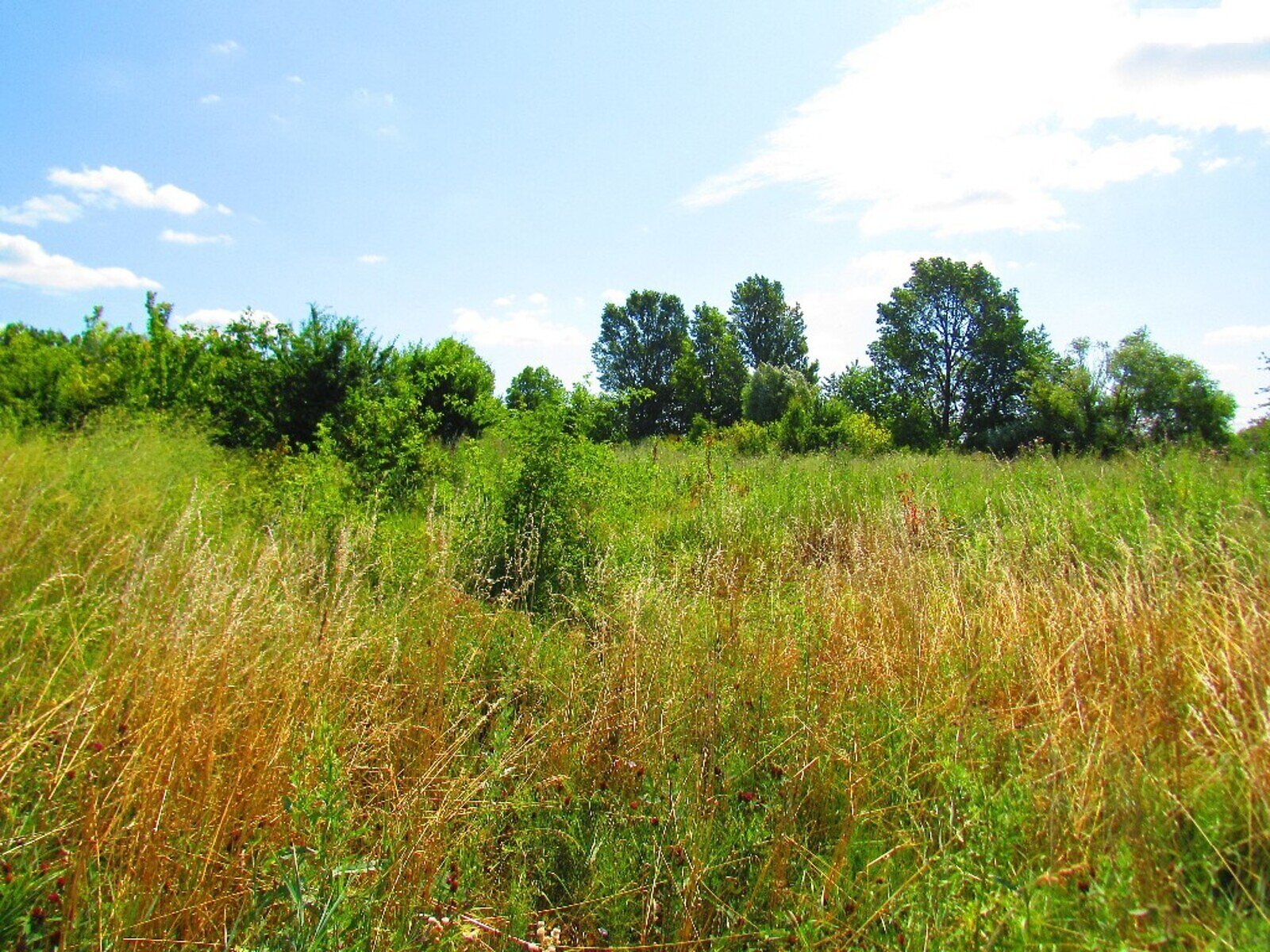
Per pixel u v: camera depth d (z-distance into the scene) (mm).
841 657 3816
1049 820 2465
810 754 3113
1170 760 2820
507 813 2939
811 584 5238
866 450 21500
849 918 2236
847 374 41688
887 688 3535
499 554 5898
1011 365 44375
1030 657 3631
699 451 15156
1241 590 4113
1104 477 9727
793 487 10383
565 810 2951
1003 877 2322
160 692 2588
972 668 3656
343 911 2133
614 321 59438
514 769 3086
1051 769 2775
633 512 7754
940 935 2146
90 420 11680
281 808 2430
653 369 58625
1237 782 2623
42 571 3967
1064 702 3221
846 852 2529
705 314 56938
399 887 2291
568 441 6688
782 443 23797
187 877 2170
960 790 2691
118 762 2441
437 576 4848
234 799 2389
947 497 9055
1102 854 2312
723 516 8047
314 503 6617
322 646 3289
